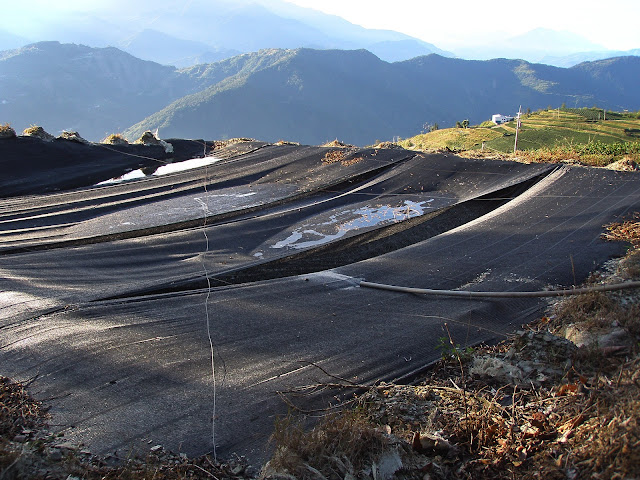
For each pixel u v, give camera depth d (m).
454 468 3.52
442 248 10.02
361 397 4.62
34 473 3.31
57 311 6.72
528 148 62.19
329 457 3.42
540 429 3.73
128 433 4.06
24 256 9.68
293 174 17.08
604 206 11.56
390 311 7.08
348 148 19.94
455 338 6.13
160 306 7.17
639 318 5.29
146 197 14.58
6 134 18.02
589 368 4.57
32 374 4.97
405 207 13.88
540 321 6.59
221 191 15.40
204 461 3.75
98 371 5.07
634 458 2.89
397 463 3.43
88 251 10.22
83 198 14.39
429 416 4.16
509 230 10.77
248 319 6.73
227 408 4.50
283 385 4.95
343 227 12.52
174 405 4.52
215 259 10.27
